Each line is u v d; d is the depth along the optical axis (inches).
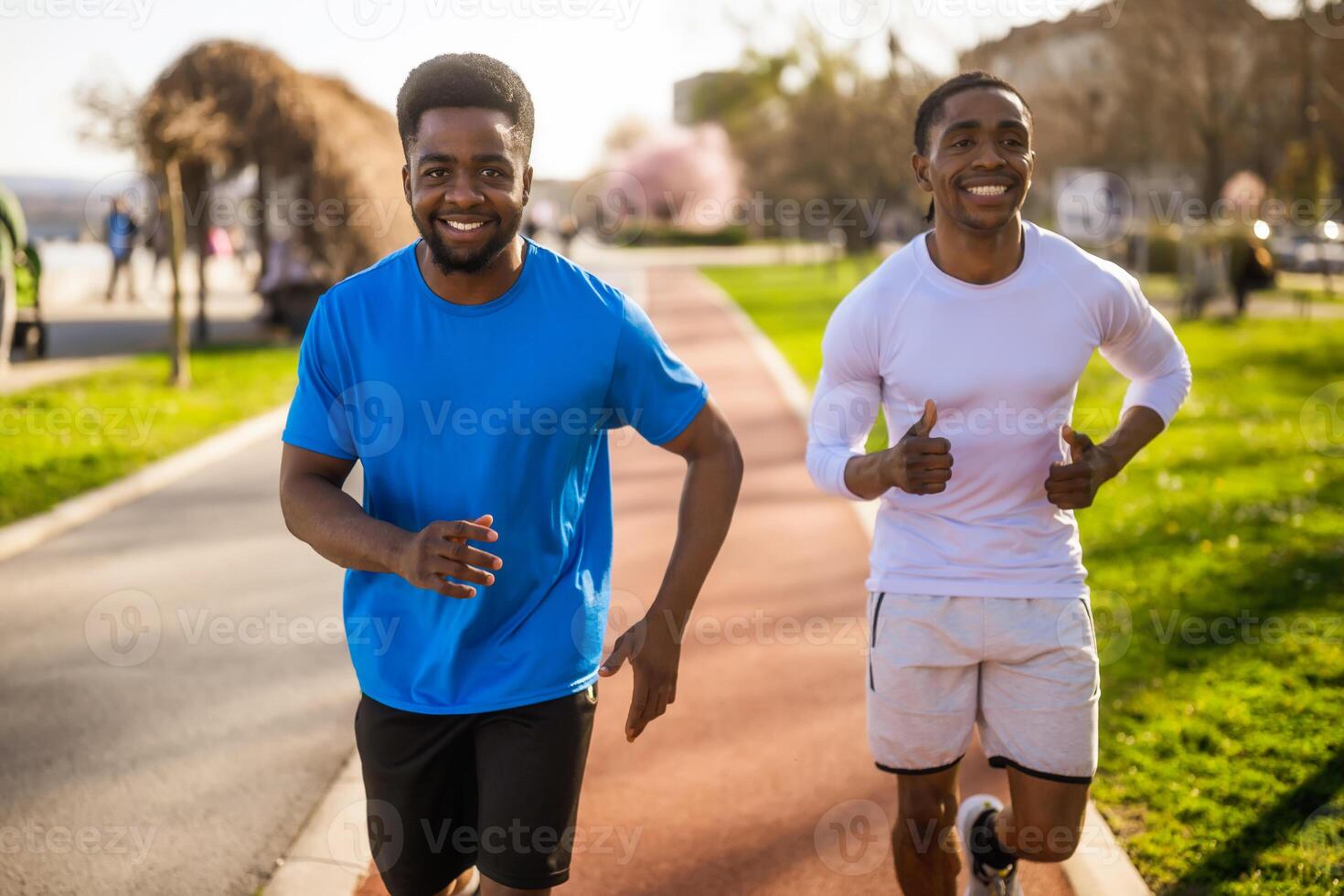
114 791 144.9
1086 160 943.0
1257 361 512.4
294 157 558.3
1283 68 821.2
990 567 103.5
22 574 236.5
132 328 676.7
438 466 88.9
